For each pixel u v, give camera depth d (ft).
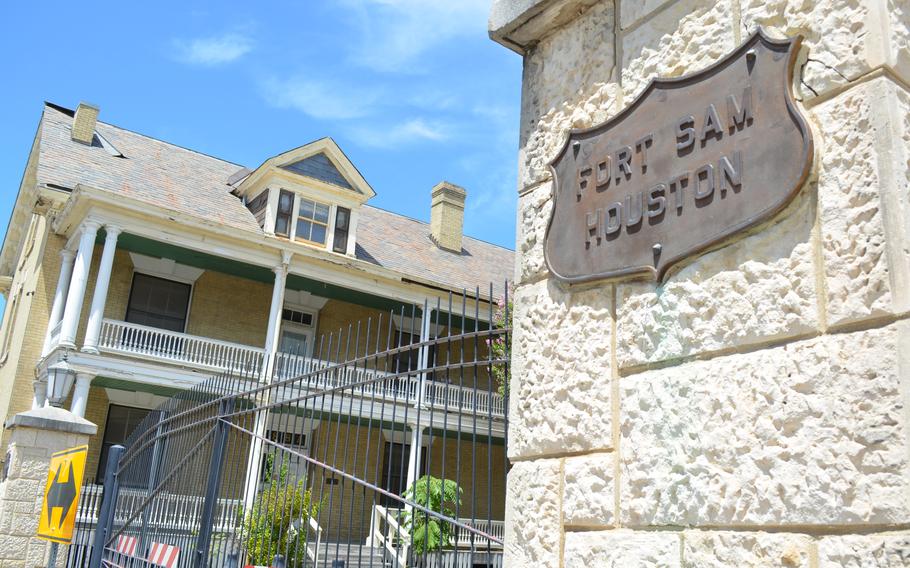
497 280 75.61
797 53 6.64
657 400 7.19
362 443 44.73
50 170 53.31
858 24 6.31
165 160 63.82
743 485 6.30
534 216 9.24
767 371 6.35
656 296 7.44
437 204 79.00
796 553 5.84
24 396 51.83
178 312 57.57
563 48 9.42
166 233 52.39
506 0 9.89
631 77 8.32
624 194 7.95
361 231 70.74
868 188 5.99
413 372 11.37
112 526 24.34
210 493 17.35
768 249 6.57
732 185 6.87
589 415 7.86
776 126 6.63
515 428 8.75
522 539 8.25
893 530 5.36
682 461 6.82
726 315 6.77
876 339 5.72
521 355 8.94
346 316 64.49
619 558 7.14
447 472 49.67
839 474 5.71
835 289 6.04
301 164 60.90
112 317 54.60
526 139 9.66
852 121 6.19
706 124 7.25
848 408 5.76
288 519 16.16
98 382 51.16
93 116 59.57
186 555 18.07
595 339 8.02
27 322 53.36
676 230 7.30
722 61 7.23
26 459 23.57
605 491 7.46
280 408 15.79
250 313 60.29
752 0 7.16
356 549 21.39
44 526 22.06
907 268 5.67
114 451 25.54
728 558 6.28
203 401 20.25
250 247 55.72
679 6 7.95
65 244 55.72
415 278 61.93
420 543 12.19
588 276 8.11
